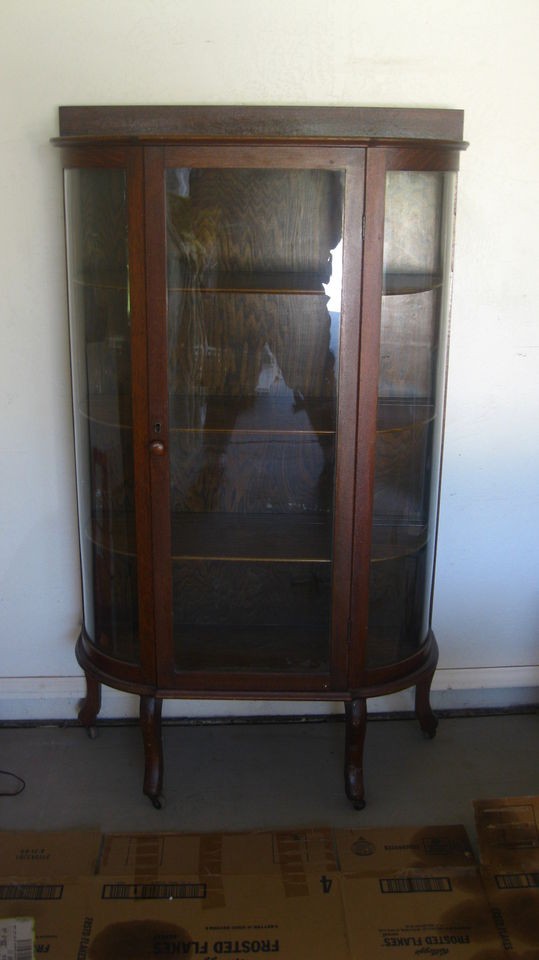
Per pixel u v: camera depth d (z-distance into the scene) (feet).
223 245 6.20
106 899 6.14
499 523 8.11
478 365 7.68
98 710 7.97
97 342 6.66
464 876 6.35
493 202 7.29
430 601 7.55
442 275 6.73
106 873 6.39
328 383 6.43
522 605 8.36
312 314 6.32
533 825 6.51
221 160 5.95
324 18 6.80
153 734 7.05
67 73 6.89
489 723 8.45
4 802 7.27
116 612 7.14
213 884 6.27
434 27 6.86
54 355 7.49
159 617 6.85
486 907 6.08
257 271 6.24
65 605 8.09
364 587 6.76
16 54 6.84
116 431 6.70
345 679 6.96
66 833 6.74
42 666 8.25
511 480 8.00
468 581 8.27
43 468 7.75
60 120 6.94
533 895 6.16
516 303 7.53
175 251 6.18
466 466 7.95
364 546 6.67
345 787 7.24
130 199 6.04
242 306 6.32
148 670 7.00
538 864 6.35
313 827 6.97
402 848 6.64
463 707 8.57
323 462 6.61
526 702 8.55
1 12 6.75
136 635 7.04
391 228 6.22
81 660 7.42
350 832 6.81
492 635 8.43
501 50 6.93
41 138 7.02
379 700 8.47
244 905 6.10
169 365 6.34
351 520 6.62
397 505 6.92
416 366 6.75
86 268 6.57
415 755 7.95
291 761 7.89
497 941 5.83
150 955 5.72
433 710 8.57
